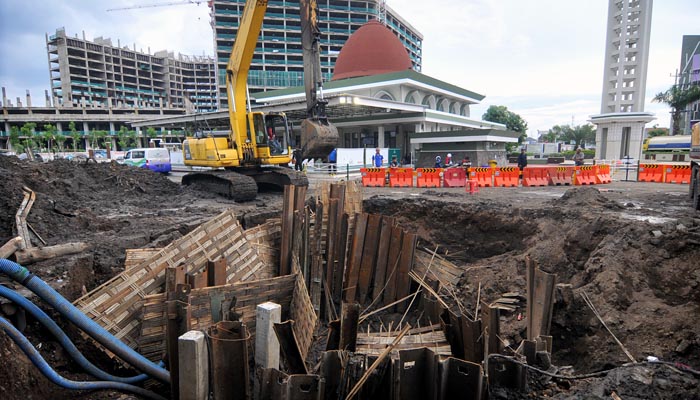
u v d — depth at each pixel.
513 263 9.27
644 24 49.66
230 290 6.74
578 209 10.02
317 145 12.27
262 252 8.88
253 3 13.20
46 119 85.50
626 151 39.38
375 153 27.44
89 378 5.16
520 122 67.38
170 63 129.12
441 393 4.55
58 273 6.64
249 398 4.81
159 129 83.62
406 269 9.38
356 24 86.12
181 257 7.11
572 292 7.05
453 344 6.33
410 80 38.97
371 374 5.01
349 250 9.80
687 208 11.59
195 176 16.89
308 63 12.48
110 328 5.95
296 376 4.51
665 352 5.58
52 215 9.77
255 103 47.25
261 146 15.61
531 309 6.59
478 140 31.64
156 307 6.05
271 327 5.54
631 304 6.56
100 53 115.19
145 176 17.09
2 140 83.56
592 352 6.23
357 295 9.75
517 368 4.74
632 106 51.59
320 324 9.05
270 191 17.31
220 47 79.94
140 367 5.28
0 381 3.87
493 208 11.15
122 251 8.36
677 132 45.25
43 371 4.44
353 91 40.84
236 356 4.68
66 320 5.46
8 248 6.50
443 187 19.48
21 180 11.90
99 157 37.66
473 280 9.16
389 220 9.62
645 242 7.49
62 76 109.81
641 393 4.14
